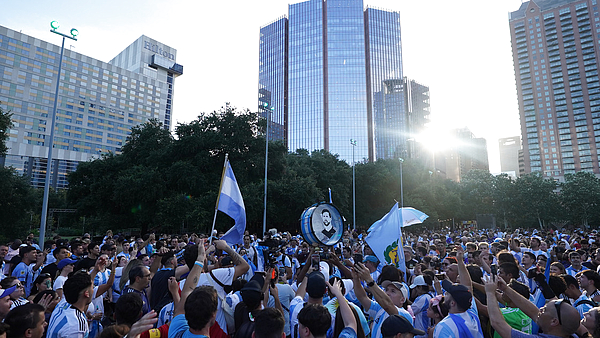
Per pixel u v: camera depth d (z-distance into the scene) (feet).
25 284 27.61
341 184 171.63
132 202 109.81
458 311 12.79
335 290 12.21
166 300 15.76
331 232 16.31
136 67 549.95
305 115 425.69
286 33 467.93
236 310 13.25
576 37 444.14
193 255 14.70
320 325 9.80
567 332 11.10
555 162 440.86
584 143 426.51
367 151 408.26
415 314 17.67
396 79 442.91
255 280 14.23
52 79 427.74
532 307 12.93
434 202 203.92
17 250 39.86
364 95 419.54
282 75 456.86
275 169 131.75
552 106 450.71
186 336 10.46
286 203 123.34
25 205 130.11
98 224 163.73
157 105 535.60
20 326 11.21
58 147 425.28
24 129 400.88
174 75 588.91
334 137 410.31
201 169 115.65
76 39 70.28
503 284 13.39
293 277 29.60
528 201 233.76
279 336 9.80
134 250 33.01
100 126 465.47
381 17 452.76
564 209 237.86
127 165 132.16
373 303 14.33
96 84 467.11
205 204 100.48
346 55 428.15
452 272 20.11
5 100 391.24
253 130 129.70
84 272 14.56
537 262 26.76
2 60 392.27
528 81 469.98
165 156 120.26
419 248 38.22
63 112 433.48
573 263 27.71
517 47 483.51
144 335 11.84
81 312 13.92
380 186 193.16
